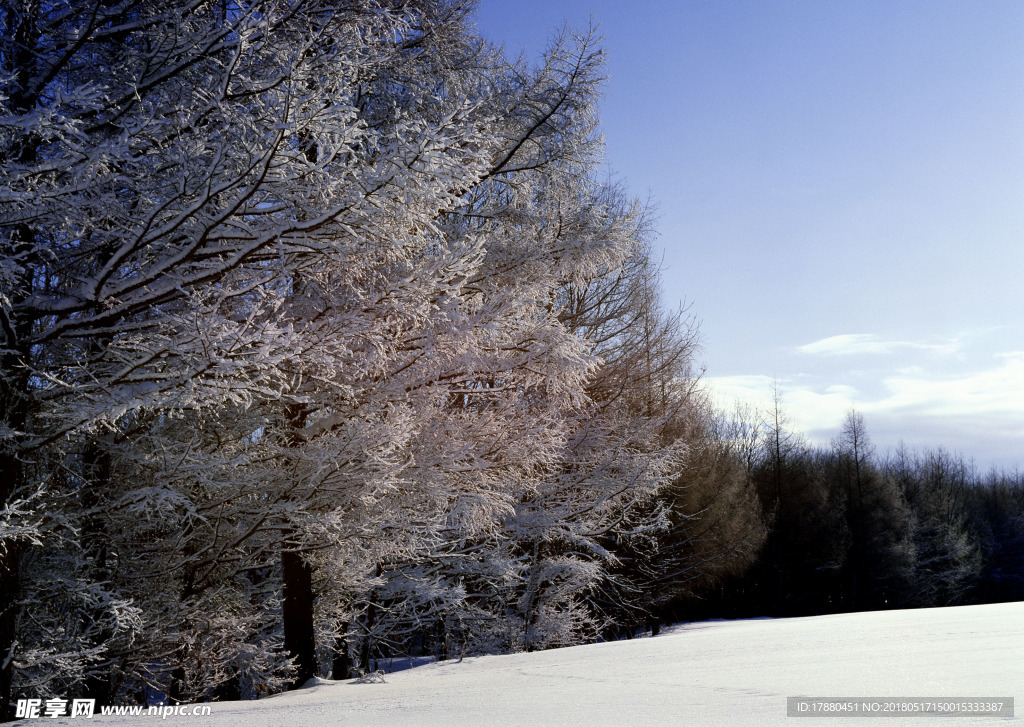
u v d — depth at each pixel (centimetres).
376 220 621
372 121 975
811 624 1148
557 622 1574
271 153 580
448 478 956
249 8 671
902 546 4788
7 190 550
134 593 861
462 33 1030
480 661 984
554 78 1005
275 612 1199
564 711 424
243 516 852
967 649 611
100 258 753
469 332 827
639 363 1848
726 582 3484
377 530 897
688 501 2188
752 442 4219
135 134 614
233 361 568
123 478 821
